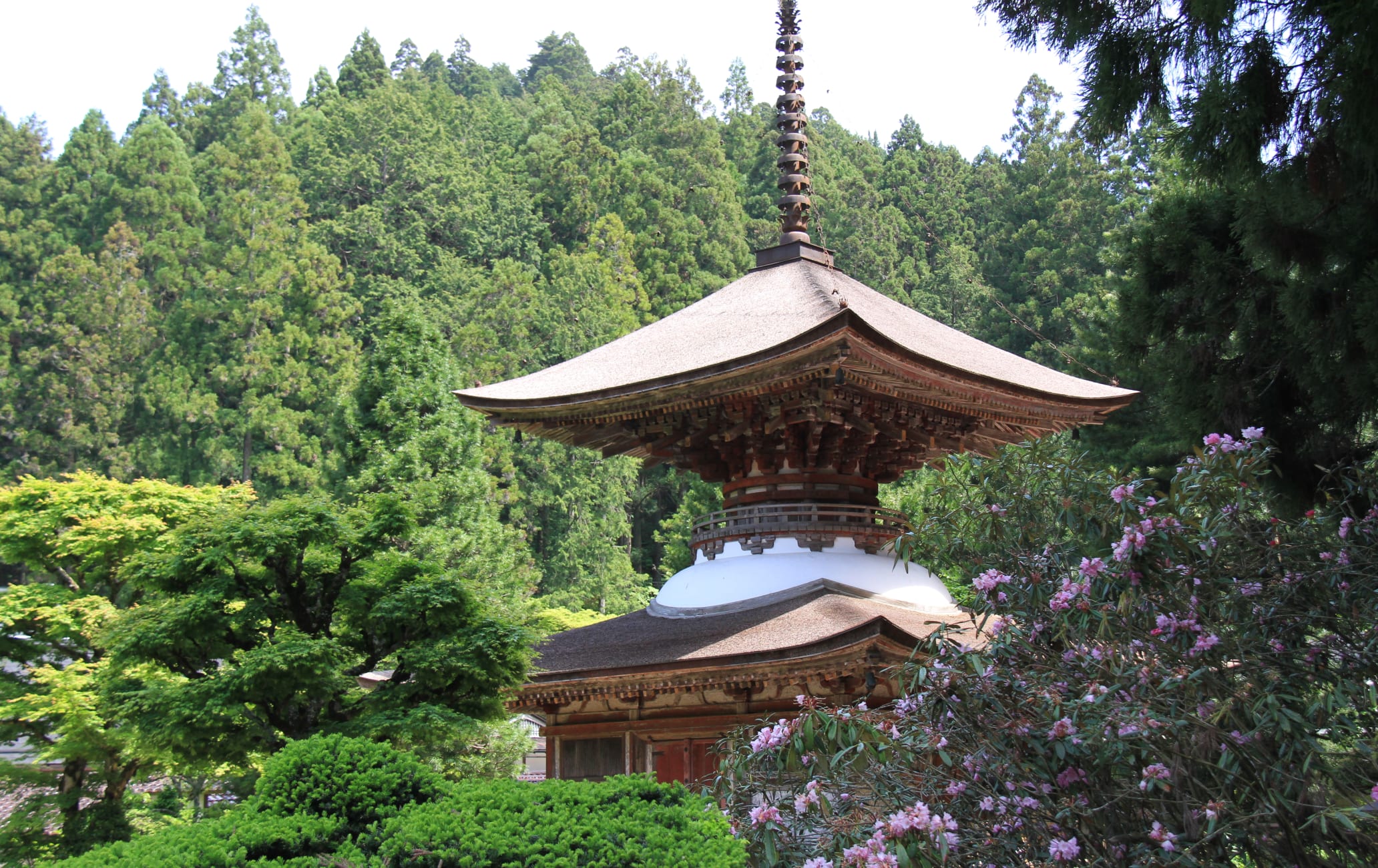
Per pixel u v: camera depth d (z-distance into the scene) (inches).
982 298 3823.8
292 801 394.6
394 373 1825.8
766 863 398.6
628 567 3223.4
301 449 3435.0
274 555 776.9
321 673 748.6
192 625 756.6
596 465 3223.4
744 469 887.1
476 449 1860.2
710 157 5167.3
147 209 4190.5
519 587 1887.3
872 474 904.9
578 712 883.4
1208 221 703.1
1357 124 475.2
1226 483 446.0
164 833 383.6
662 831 378.9
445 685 776.9
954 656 435.2
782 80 1059.9
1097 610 428.5
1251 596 426.9
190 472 3417.8
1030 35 557.0
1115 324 773.9
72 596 1190.9
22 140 4756.4
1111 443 1194.0
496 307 3671.3
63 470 3533.5
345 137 4756.4
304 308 3737.7
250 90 5703.7
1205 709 388.5
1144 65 529.3
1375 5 444.8
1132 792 396.5
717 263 4517.7
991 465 498.3
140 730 751.7
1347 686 399.9
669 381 775.1
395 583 815.1
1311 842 379.6
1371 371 570.9
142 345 3784.5
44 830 1195.9
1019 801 400.8
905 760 422.9
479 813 384.2
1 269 3986.2
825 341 698.8
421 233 4411.9
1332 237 570.6
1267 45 504.1
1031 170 3973.9
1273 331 669.9
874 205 4544.8
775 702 778.2
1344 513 490.3
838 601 789.9
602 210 4766.2
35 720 1110.4
